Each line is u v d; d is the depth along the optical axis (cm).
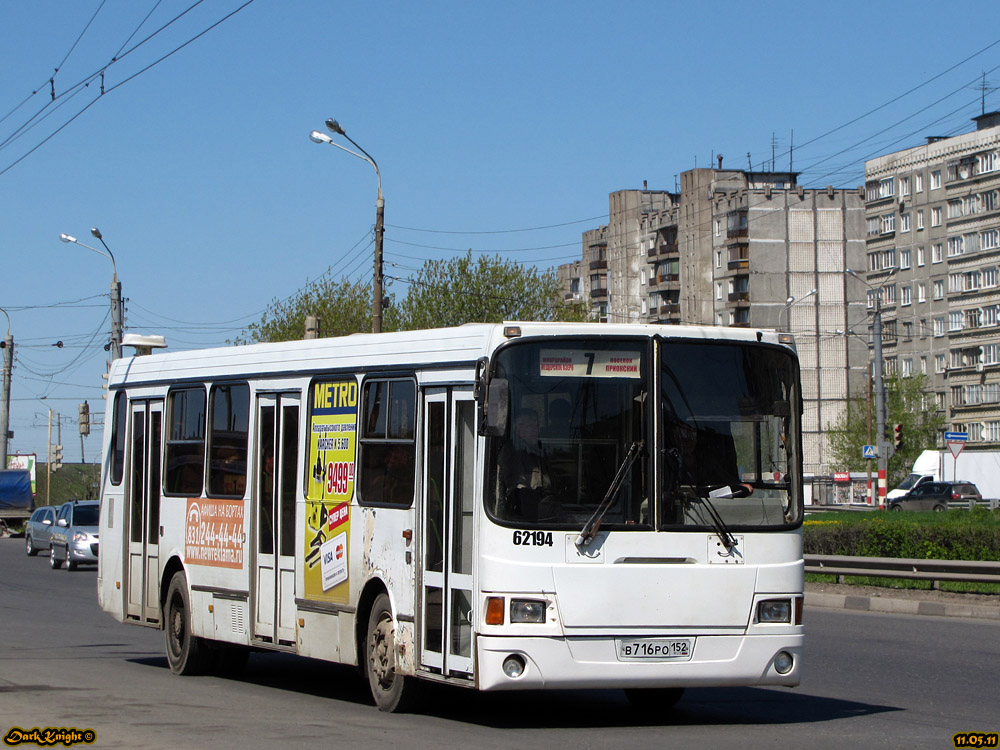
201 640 1390
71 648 1703
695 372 1005
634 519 973
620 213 12356
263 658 1645
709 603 977
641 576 965
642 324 1003
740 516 998
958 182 8862
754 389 1020
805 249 10100
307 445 1217
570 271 13612
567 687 950
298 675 1435
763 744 919
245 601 1289
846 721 1050
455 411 1023
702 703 1166
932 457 7144
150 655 1639
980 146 8688
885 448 5066
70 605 2403
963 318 8819
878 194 9712
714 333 1016
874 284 9781
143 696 1198
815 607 2320
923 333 9219
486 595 948
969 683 1302
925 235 9194
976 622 1989
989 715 1087
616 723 1036
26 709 1089
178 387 1449
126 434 1562
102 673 1407
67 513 3653
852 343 10038
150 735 947
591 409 980
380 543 1096
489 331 988
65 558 3547
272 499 1263
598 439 977
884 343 9644
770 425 1020
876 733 981
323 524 1180
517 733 973
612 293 12512
